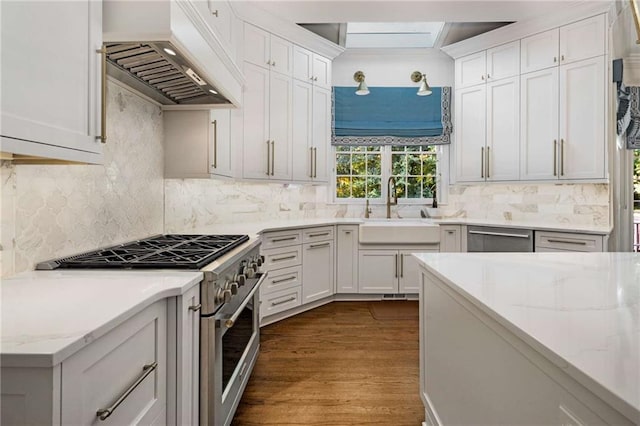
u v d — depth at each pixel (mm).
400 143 4414
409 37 4328
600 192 3371
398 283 3873
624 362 615
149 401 1056
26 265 1297
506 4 3096
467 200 4398
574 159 3256
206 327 1353
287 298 3330
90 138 1171
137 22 1282
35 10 939
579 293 1034
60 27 1035
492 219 4117
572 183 3320
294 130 3688
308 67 3816
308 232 3533
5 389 693
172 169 2430
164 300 1142
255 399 2029
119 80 1829
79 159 1120
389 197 4379
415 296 3971
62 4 1041
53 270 1330
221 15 1968
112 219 1845
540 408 786
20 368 689
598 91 3121
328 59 4031
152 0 1285
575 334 737
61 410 713
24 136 905
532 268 1388
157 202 2346
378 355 2590
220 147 2609
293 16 3303
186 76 1789
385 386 2170
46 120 980
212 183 3178
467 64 3984
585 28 3180
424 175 4566
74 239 1552
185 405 1207
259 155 3377
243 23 3225
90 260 1427
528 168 3535
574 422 664
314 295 3617
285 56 3586
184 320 1191
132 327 955
